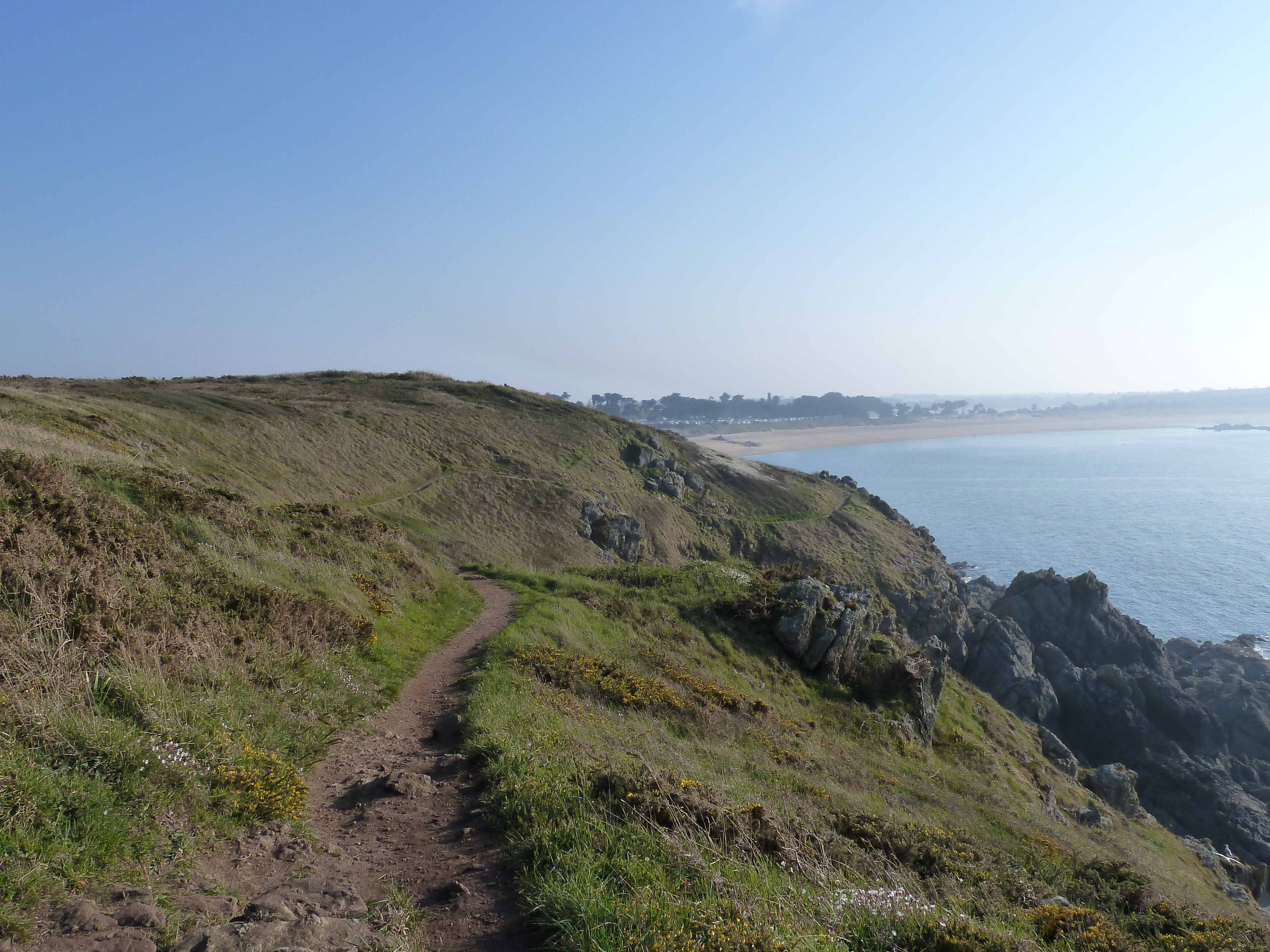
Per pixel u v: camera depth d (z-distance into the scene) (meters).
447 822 7.23
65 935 4.06
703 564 33.69
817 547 82.00
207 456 41.22
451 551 44.19
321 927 4.62
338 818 7.35
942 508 179.62
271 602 12.33
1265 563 117.12
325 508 28.03
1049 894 8.72
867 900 5.67
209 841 5.96
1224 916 8.80
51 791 5.29
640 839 6.14
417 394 85.44
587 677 16.17
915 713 26.12
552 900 5.04
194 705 7.96
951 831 12.46
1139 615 88.69
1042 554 124.38
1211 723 52.25
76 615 8.34
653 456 89.62
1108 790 37.03
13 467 11.43
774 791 11.73
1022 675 54.06
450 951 4.77
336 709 10.71
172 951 4.01
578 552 59.22
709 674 22.28
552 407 95.50
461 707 11.94
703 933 4.52
